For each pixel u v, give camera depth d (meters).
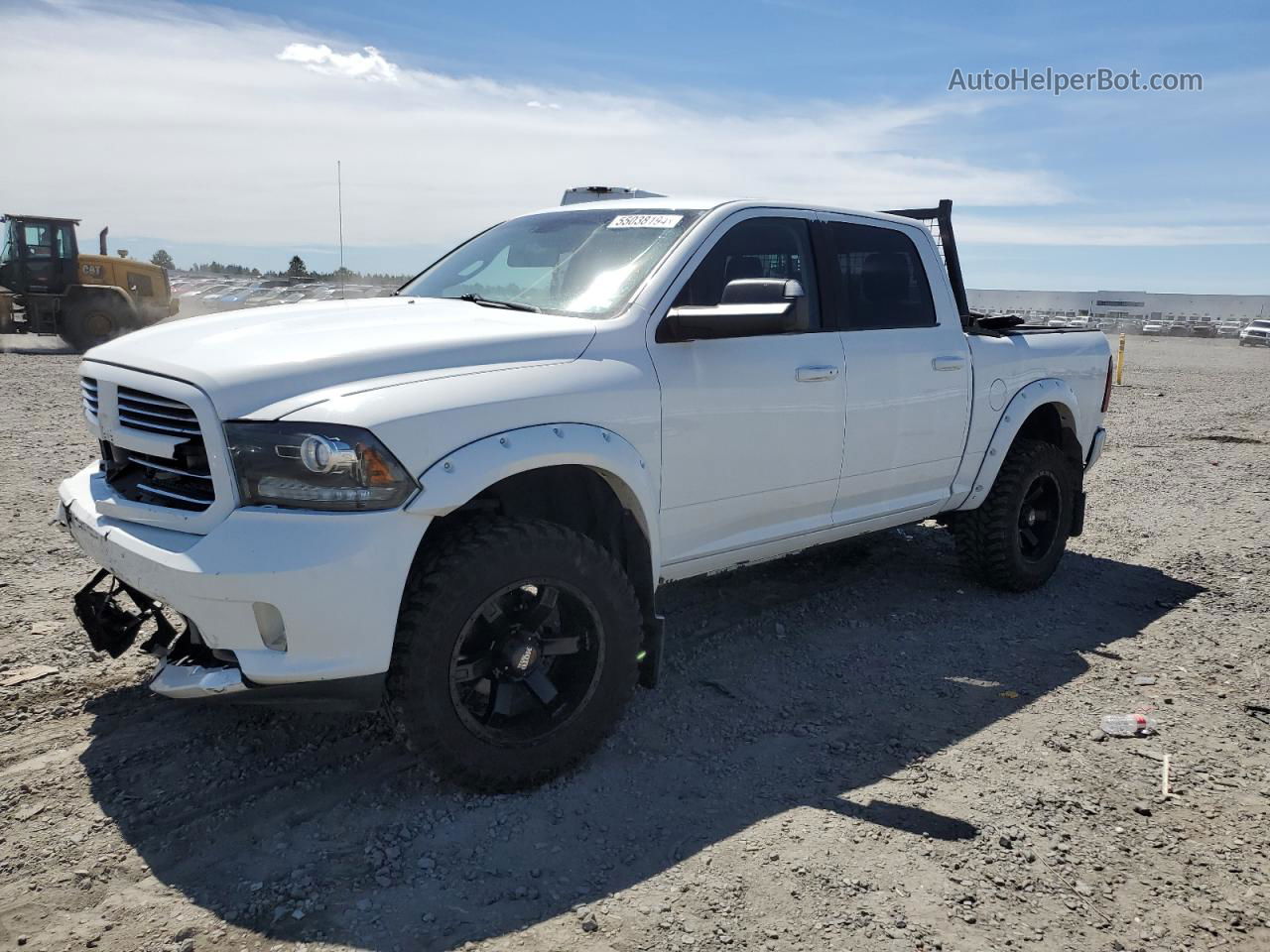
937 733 3.70
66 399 12.09
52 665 3.97
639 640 3.35
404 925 2.49
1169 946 2.51
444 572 2.89
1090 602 5.37
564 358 3.31
